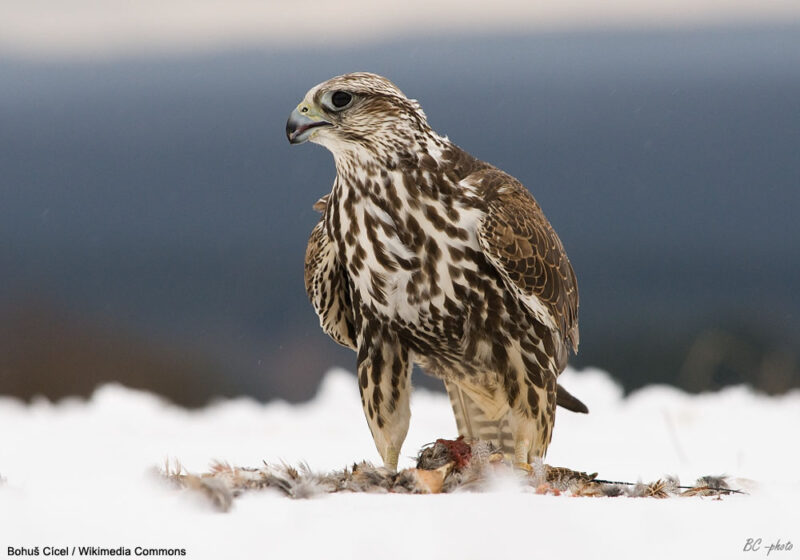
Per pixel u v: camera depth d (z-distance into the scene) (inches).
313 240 362.0
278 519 205.8
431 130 324.5
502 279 321.7
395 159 314.3
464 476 259.0
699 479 287.3
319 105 314.5
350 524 202.8
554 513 211.2
